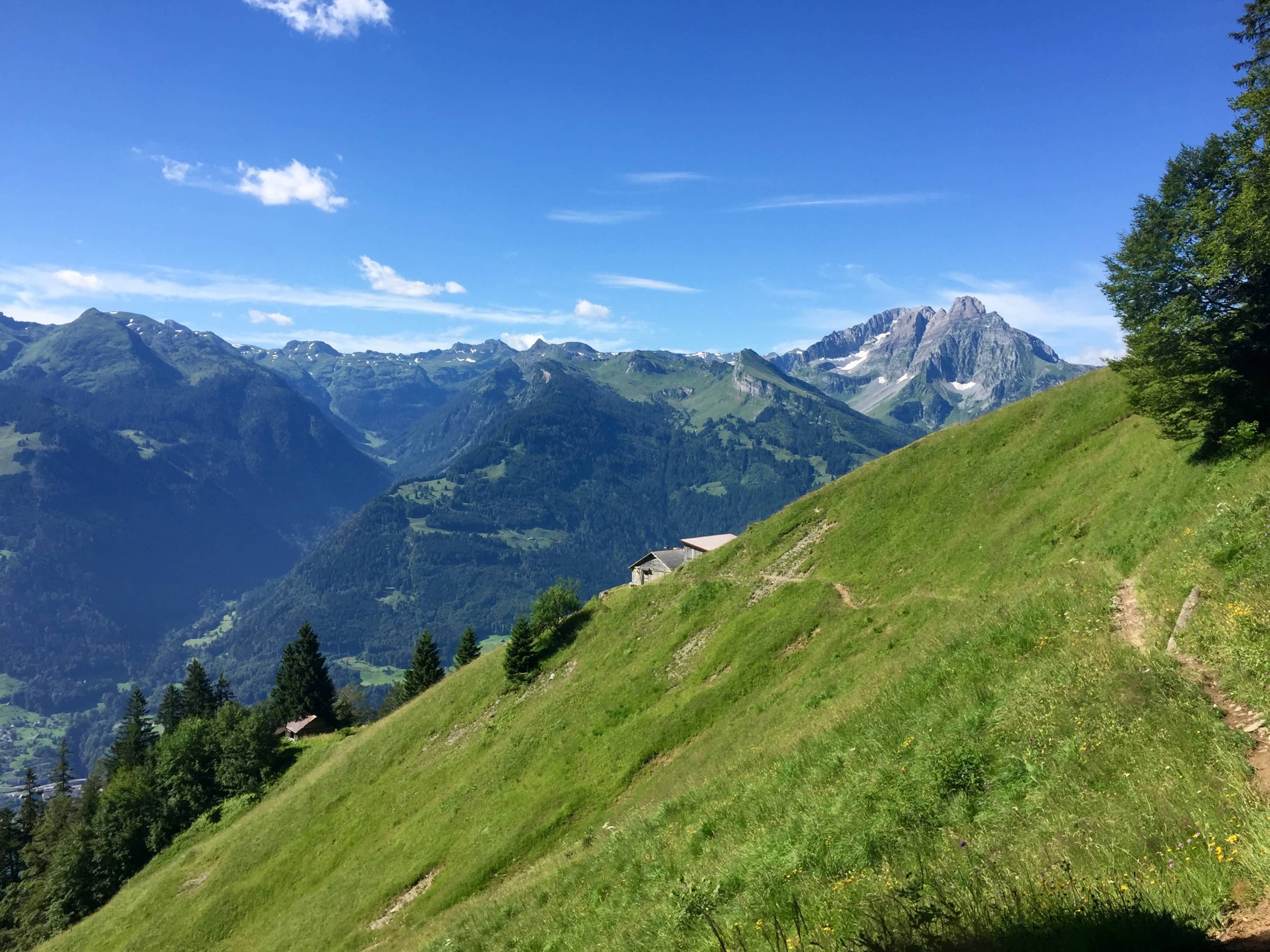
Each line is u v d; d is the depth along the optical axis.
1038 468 48.41
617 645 65.81
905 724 20.20
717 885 16.12
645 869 22.16
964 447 58.47
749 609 57.22
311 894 56.66
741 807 21.94
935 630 31.48
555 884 27.09
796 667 45.38
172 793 90.50
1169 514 27.44
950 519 51.44
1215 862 8.42
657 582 73.81
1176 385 31.66
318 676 128.25
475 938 26.59
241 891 63.28
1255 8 32.81
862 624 44.56
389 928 44.78
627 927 18.53
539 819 46.25
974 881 10.41
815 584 54.66
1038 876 9.86
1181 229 33.12
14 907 99.19
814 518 65.25
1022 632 21.48
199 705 136.75
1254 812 8.93
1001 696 17.84
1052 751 14.08
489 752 61.28
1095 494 38.34
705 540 99.00
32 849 107.62
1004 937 8.28
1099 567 25.80
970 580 41.12
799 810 18.86
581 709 58.31
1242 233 28.45
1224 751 10.81
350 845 61.34
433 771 64.88
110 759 126.56
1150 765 11.66
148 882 77.12
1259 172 29.64
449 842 51.12
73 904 83.12
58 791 133.12
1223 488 25.64
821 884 13.92
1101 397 49.78
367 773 72.81
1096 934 7.61
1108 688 14.66
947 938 8.80
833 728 24.00
